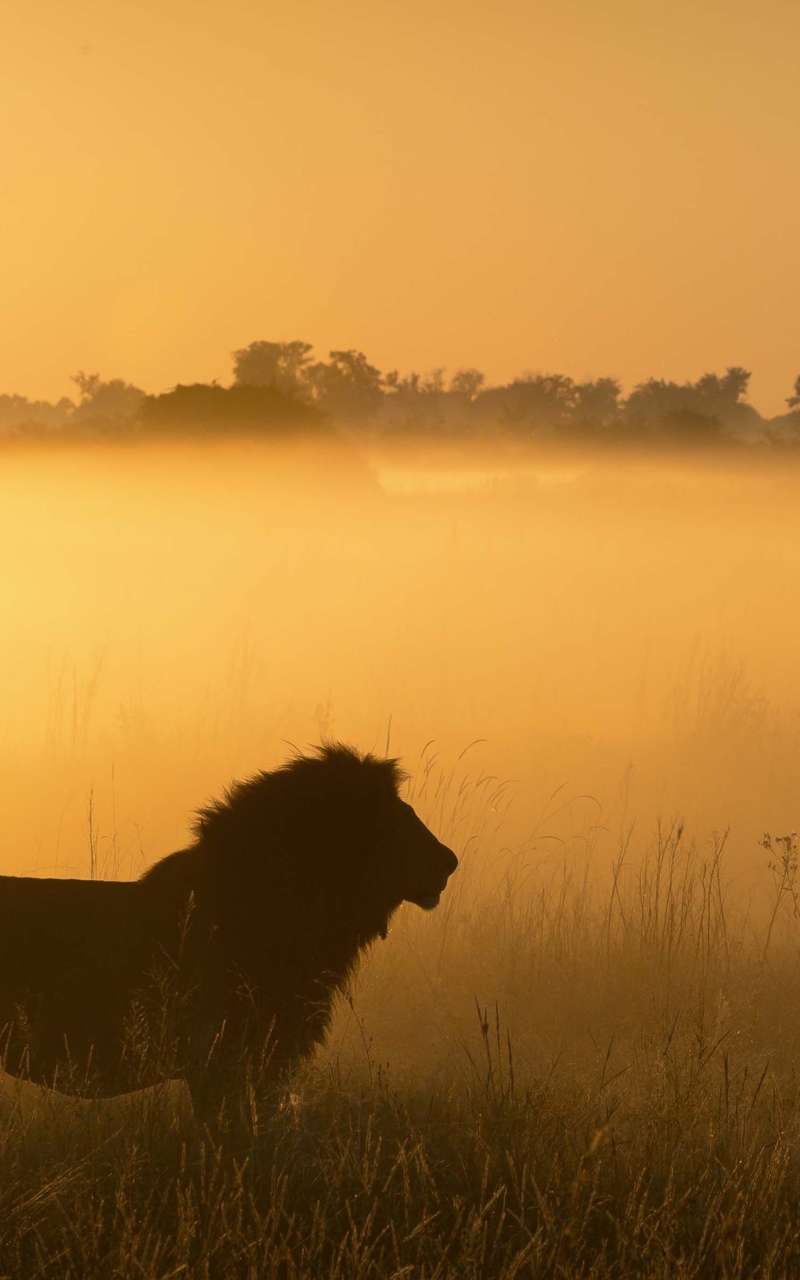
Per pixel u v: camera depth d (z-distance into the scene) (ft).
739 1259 31.58
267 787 41.32
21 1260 32.73
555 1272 31.55
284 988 40.22
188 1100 40.88
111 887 40.50
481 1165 37.11
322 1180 36.32
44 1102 39.78
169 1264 31.91
